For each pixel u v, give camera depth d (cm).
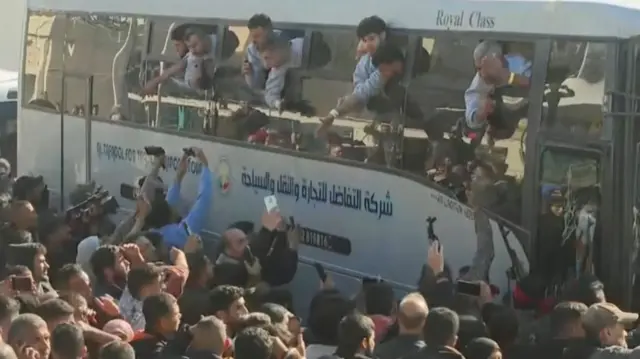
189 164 1845
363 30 1496
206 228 1802
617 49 1224
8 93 2806
